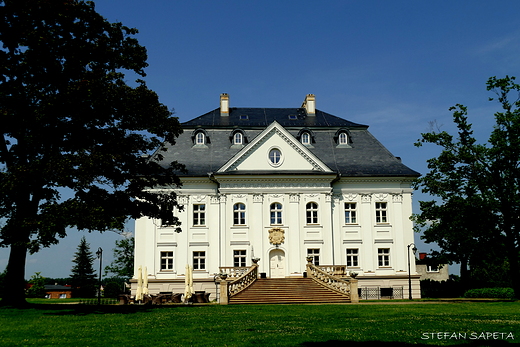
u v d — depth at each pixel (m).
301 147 49.00
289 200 48.75
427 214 39.53
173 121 30.75
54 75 27.95
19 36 27.50
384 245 49.25
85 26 29.58
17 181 25.61
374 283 48.53
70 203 26.16
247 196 48.59
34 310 27.33
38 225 25.70
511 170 36.81
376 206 50.12
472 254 38.41
